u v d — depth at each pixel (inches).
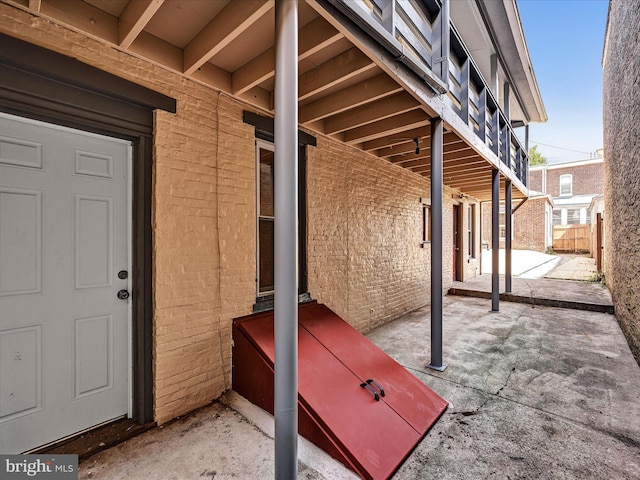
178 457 72.4
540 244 677.3
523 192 295.4
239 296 104.2
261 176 117.2
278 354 60.7
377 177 176.6
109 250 82.1
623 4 155.9
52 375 73.4
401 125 126.6
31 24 64.0
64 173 75.0
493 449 76.4
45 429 72.4
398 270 199.0
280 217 60.6
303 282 132.5
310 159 131.7
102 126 76.9
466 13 212.7
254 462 71.2
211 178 96.7
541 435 82.0
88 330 78.8
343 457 70.6
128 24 69.5
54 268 73.6
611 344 154.8
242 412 90.6
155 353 84.7
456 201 313.4
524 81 297.3
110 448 74.7
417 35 106.8
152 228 85.4
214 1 69.2
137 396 84.0
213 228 97.2
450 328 179.9
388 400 89.3
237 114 103.3
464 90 143.1
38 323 71.5
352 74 89.4
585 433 82.9
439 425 86.6
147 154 84.7
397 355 137.9
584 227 647.1
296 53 60.5
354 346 110.7
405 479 66.9
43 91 67.8
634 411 93.6
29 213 70.3
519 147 284.2
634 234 144.0
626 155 158.7
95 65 73.1
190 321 91.7
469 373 120.2
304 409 79.9
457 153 173.0
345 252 151.6
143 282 84.1
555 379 115.5
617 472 68.5
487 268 451.2
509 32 237.3
